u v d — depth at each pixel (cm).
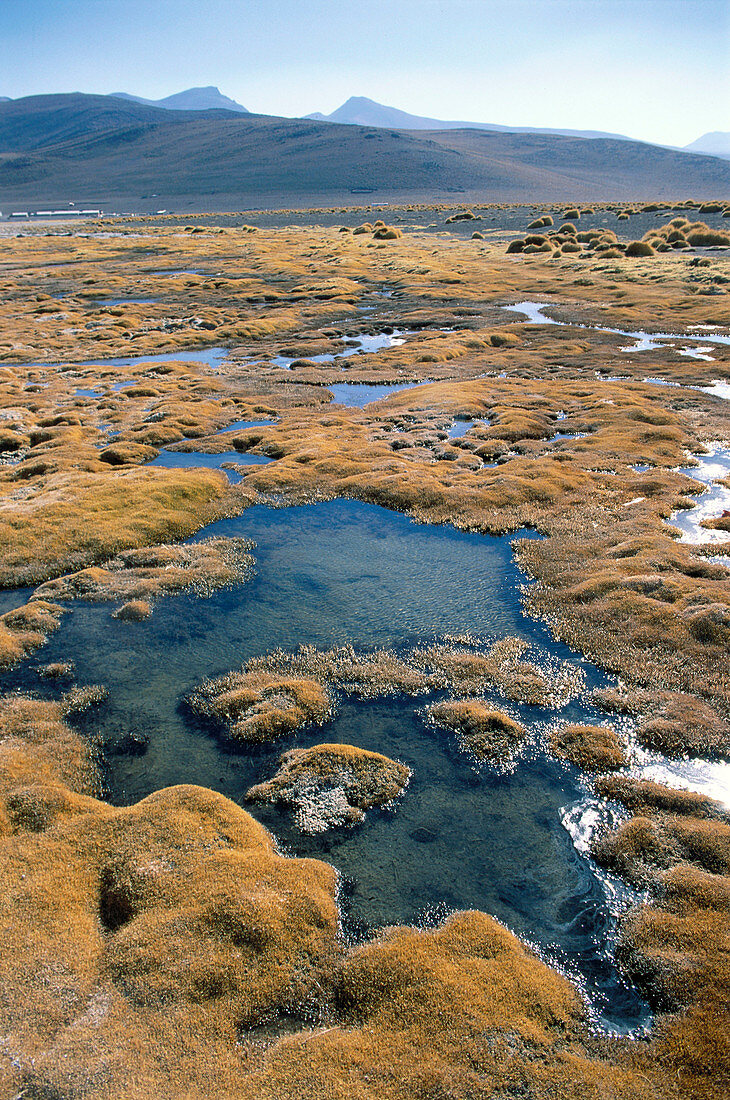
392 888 1388
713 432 3997
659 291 7975
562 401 4684
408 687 1998
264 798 1620
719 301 7275
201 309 8369
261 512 3216
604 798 1612
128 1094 988
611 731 1805
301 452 3862
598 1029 1110
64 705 1959
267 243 14062
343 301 8550
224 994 1142
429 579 2594
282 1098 991
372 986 1161
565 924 1311
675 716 1831
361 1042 1076
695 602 2264
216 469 3691
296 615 2378
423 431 4197
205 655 2177
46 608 2428
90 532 2916
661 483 3294
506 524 2981
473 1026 1094
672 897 1338
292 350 6475
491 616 2353
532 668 2069
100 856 1423
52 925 1259
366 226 15388
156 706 1956
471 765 1722
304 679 2031
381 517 3128
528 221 15712
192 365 6081
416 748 1781
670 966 1199
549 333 6669
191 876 1353
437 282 9219
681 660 2044
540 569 2619
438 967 1190
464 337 6575
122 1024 1089
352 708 1931
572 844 1498
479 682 2012
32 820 1521
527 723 1859
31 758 1739
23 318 8069
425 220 17412
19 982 1148
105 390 5359
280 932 1245
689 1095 1005
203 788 1609
